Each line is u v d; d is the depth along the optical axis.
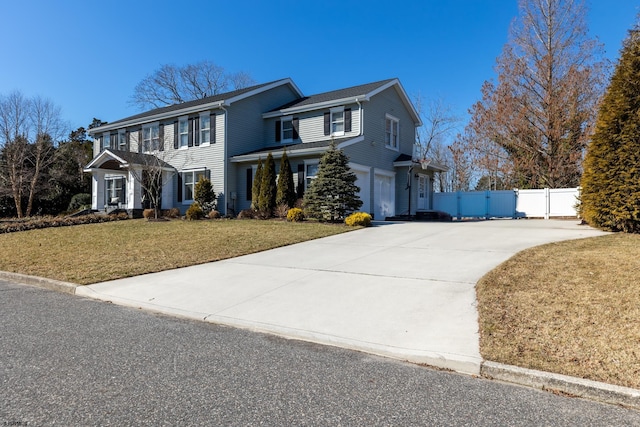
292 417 2.76
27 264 8.98
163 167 19.53
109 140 24.30
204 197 18.11
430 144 36.91
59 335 4.58
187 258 9.11
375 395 3.10
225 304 5.80
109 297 6.43
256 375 3.49
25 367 3.63
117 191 22.25
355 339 4.29
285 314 5.24
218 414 2.80
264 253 9.64
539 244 9.04
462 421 2.71
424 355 3.79
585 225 13.41
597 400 3.01
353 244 10.43
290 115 19.92
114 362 3.77
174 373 3.52
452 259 8.02
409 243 10.24
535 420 2.72
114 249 10.34
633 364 3.33
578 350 3.64
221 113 18.78
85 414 2.79
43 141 28.14
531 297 5.18
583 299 4.93
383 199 20.02
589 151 11.01
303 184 17.55
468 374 3.53
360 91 18.84
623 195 9.90
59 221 16.25
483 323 4.47
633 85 9.88
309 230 12.78
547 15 22.62
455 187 36.72
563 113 22.56
